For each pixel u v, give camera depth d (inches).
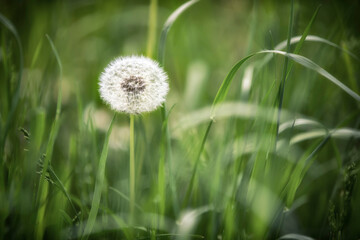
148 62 15.7
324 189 18.1
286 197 15.7
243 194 15.8
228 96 20.9
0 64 17.7
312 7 18.8
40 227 15.7
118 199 17.0
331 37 18.0
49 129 17.5
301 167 15.5
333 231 15.7
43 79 18.2
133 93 15.2
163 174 15.8
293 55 14.8
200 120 18.3
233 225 15.8
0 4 21.5
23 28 21.7
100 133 19.7
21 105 16.9
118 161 18.4
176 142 19.6
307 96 17.6
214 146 18.8
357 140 16.8
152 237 15.4
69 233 15.7
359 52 17.9
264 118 16.0
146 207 17.1
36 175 16.4
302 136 16.9
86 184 17.7
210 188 17.1
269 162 15.6
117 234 16.3
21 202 15.8
